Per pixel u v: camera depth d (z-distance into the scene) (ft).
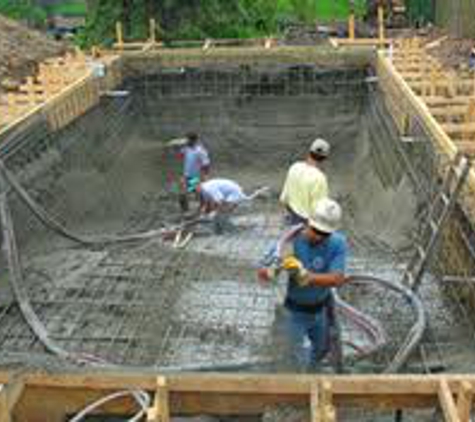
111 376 12.08
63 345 20.42
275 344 17.15
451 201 20.21
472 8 51.85
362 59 41.78
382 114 36.22
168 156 42.91
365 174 37.73
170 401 12.07
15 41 47.65
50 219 27.09
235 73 42.70
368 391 11.71
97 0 55.67
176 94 43.29
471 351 18.66
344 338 19.98
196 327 21.36
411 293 20.62
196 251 28.35
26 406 12.17
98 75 36.83
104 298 23.26
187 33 53.88
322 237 15.47
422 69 34.68
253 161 42.88
